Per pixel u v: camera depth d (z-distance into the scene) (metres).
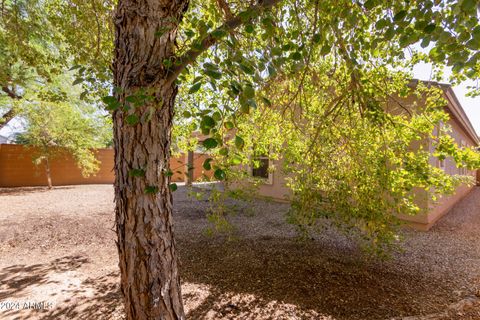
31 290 3.29
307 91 3.58
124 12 1.72
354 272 3.86
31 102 9.87
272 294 3.22
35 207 7.96
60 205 8.34
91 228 5.95
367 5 1.86
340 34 2.34
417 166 3.23
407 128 3.34
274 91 3.19
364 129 3.33
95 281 3.60
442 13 1.64
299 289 3.34
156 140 1.76
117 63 1.75
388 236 3.47
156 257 1.77
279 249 4.73
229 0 2.61
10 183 12.54
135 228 1.72
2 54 5.18
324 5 2.18
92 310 2.86
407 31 1.74
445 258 4.66
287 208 8.15
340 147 3.45
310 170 3.66
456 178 3.37
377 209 3.30
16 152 12.66
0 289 3.31
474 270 4.14
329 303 3.04
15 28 4.42
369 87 3.22
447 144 3.11
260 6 1.69
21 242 5.09
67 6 3.56
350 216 3.62
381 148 3.33
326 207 3.81
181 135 4.15
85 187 13.01
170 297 1.84
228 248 4.80
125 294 1.78
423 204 5.58
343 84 3.40
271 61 1.73
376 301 3.11
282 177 8.58
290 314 2.82
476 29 1.44
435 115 3.30
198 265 4.08
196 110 3.15
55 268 4.03
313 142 3.44
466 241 5.62
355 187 3.45
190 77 2.85
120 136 1.74
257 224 6.51
